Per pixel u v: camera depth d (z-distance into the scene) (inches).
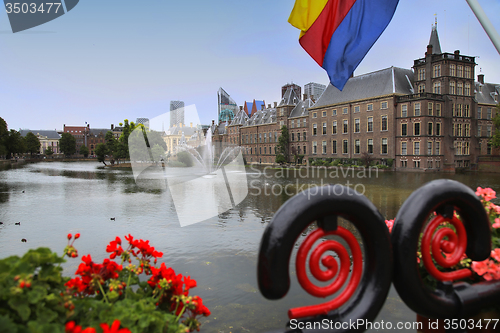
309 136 2202.3
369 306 58.7
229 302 188.7
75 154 5310.0
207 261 263.1
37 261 54.3
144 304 65.1
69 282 68.3
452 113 1552.7
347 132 1871.3
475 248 73.0
